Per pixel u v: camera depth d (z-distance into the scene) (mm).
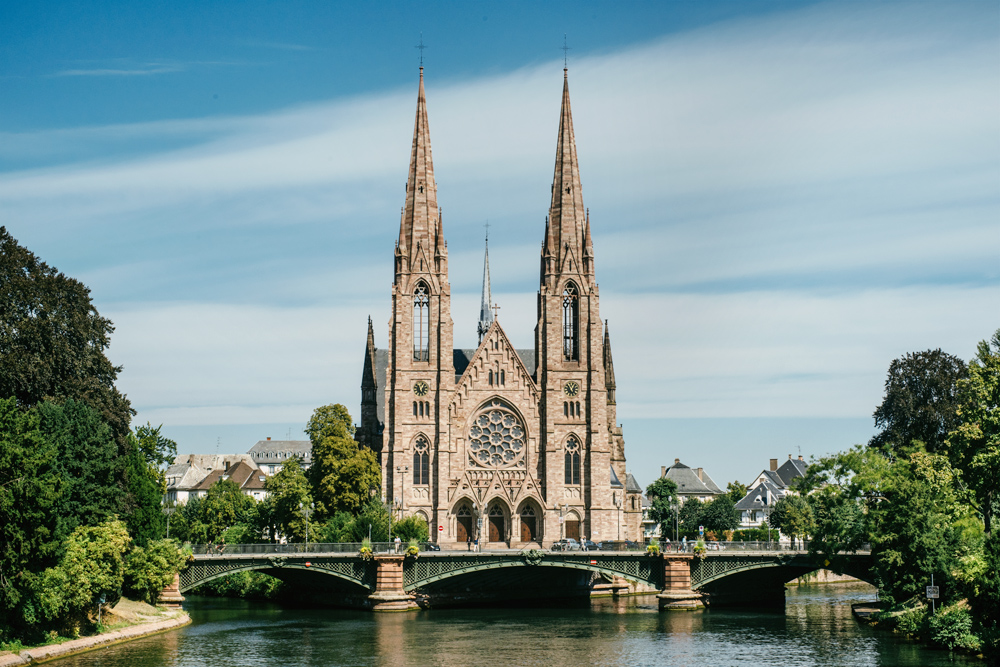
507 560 136625
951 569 103875
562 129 185250
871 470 127688
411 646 103812
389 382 174125
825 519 128875
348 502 164000
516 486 173625
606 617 128250
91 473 107750
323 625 120062
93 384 117000
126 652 98625
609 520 174000
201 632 113625
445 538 170750
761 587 149875
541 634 112000
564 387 176625
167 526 171125
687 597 135500
